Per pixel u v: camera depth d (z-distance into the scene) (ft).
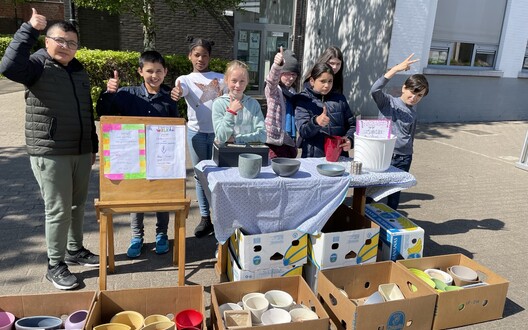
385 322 8.09
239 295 8.78
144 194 8.80
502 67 34.58
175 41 37.27
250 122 10.16
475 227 14.47
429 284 9.22
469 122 34.65
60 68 8.80
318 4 38.88
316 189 9.27
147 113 10.20
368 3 31.58
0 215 13.53
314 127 10.67
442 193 18.07
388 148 10.15
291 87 12.67
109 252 10.28
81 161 9.60
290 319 8.05
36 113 8.74
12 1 57.41
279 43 40.81
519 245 13.16
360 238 9.71
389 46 29.66
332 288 8.64
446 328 8.73
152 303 8.27
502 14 33.47
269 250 9.22
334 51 11.45
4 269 10.40
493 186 19.33
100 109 9.95
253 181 8.81
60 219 9.43
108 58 26.84
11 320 7.67
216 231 8.86
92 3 24.12
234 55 39.86
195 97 11.98
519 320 9.25
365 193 10.57
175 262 10.96
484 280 9.76
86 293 8.03
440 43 32.30
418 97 12.27
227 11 37.99
